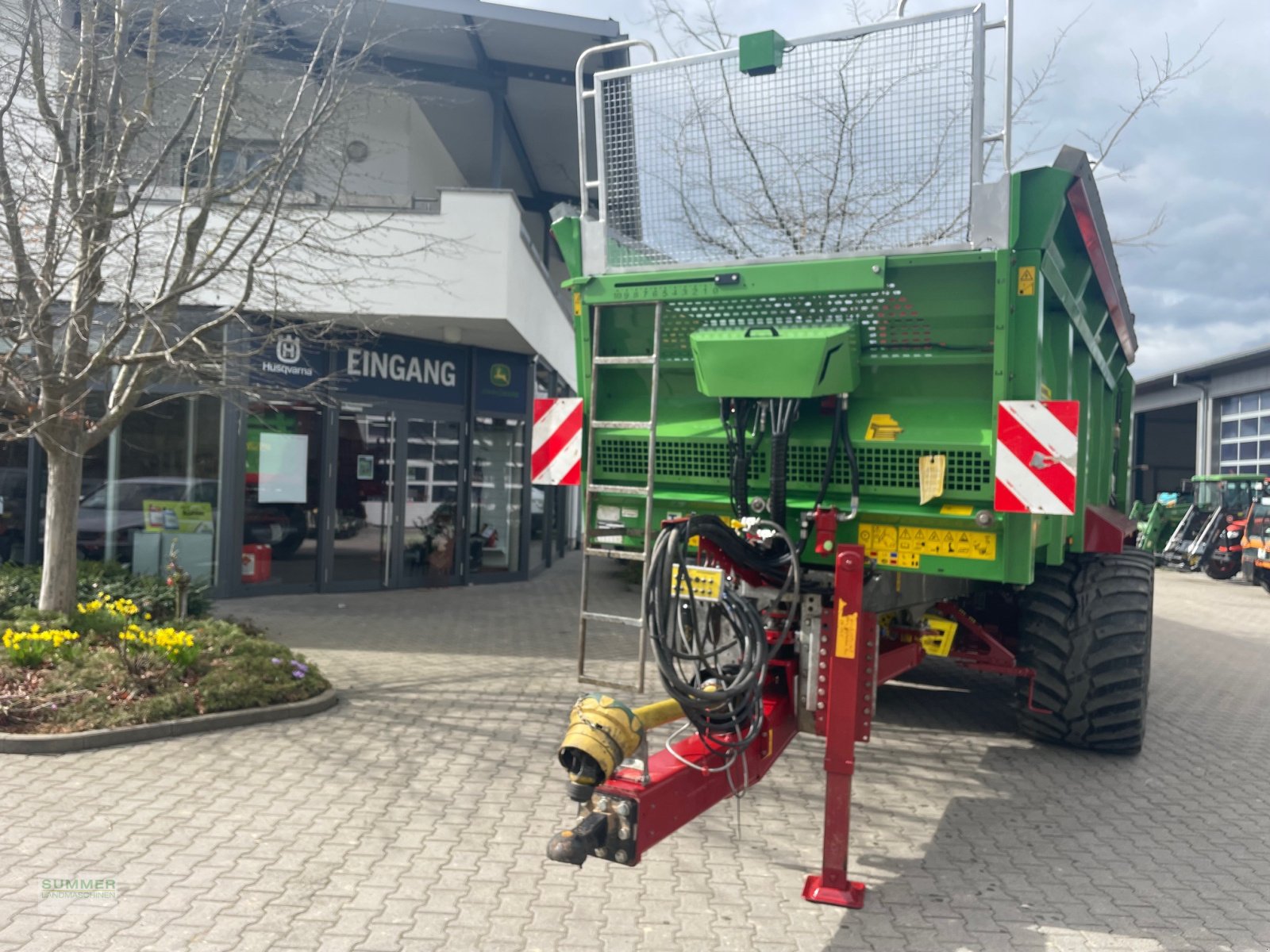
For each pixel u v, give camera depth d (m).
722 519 4.51
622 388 4.94
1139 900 3.96
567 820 4.58
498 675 7.79
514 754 5.61
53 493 7.43
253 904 3.61
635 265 4.75
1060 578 5.80
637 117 4.76
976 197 3.99
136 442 11.16
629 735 3.14
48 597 7.41
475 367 14.04
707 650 4.27
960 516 3.96
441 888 3.81
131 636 6.44
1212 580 22.55
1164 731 6.93
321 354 12.21
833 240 4.33
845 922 3.66
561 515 19.91
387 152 13.43
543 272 14.62
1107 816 4.99
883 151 4.23
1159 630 13.12
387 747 5.65
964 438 4.03
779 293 4.33
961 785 5.45
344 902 3.66
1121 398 8.56
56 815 4.43
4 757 5.23
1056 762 5.91
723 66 4.55
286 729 5.96
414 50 13.12
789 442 4.35
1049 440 3.75
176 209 7.49
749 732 3.68
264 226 9.34
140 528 11.19
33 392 7.28
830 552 4.20
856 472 4.15
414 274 11.30
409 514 13.37
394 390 13.04
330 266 10.55
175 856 4.02
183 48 7.63
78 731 5.46
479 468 14.45
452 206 11.36
